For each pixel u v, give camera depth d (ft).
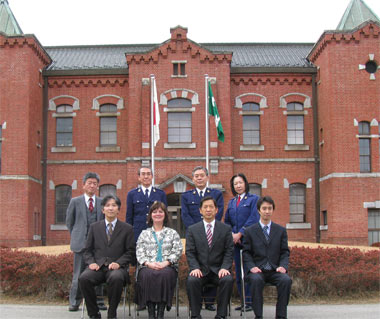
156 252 30.17
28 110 77.51
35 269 39.52
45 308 35.68
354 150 77.82
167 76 83.15
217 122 68.69
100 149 85.20
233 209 35.32
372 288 41.24
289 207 85.10
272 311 34.65
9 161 76.43
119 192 84.28
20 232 75.00
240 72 86.69
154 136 68.08
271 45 102.17
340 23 90.58
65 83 86.94
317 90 86.48
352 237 75.77
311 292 39.83
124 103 86.69
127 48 101.45
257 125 87.10
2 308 35.70
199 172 34.22
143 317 31.94
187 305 36.86
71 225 34.30
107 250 30.66
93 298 29.89
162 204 30.96
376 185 77.25
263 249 30.78
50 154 85.30
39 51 82.69
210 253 30.53
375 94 79.36
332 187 77.05
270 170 85.35
